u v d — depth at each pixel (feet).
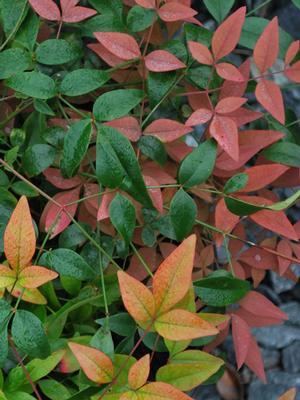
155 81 1.38
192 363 1.22
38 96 1.29
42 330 1.16
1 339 1.15
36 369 1.23
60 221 1.32
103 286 1.29
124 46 1.32
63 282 1.36
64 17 1.35
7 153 1.36
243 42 1.51
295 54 1.38
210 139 1.31
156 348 1.32
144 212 1.40
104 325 1.21
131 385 1.09
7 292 1.31
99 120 1.28
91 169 1.45
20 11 1.35
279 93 1.33
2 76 1.31
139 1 1.34
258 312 1.41
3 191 1.37
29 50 1.34
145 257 1.44
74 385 1.41
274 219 1.32
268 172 1.33
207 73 1.45
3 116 1.50
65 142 1.25
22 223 1.09
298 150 1.49
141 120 1.37
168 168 1.48
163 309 1.09
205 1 1.51
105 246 1.41
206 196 1.43
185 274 1.07
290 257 1.43
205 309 1.42
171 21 1.50
